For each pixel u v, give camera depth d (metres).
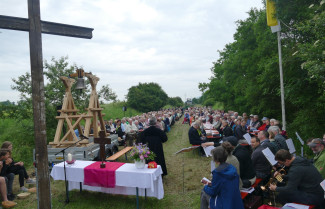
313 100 8.07
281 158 3.77
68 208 4.99
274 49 10.88
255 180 4.33
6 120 12.63
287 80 9.03
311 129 8.17
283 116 8.19
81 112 12.08
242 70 16.61
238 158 4.23
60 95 11.34
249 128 11.12
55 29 4.22
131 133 11.86
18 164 6.12
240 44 15.70
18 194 5.82
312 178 3.57
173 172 7.37
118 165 5.29
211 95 23.89
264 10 12.03
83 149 6.75
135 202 5.21
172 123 22.69
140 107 39.03
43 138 4.04
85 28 4.49
